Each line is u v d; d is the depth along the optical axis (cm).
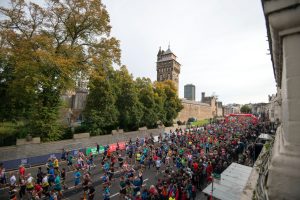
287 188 165
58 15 2675
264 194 222
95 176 2030
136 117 3984
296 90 169
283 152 175
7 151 2178
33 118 2566
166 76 9406
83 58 2912
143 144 3228
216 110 12625
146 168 2289
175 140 3300
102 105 3362
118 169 2230
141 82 4719
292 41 172
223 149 2266
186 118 8375
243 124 5694
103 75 3173
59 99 2798
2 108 2670
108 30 3027
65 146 2736
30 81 2286
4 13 2420
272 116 6031
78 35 2966
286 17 167
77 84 2945
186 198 1358
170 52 9562
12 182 1471
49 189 1597
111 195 1636
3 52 2323
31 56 2336
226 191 973
